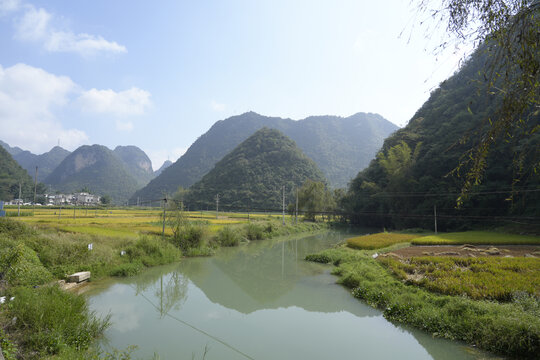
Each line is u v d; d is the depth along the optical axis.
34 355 6.84
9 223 17.95
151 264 20.41
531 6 3.45
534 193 33.06
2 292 10.45
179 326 10.56
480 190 39.34
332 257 24.08
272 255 28.03
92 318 10.09
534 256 19.73
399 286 13.53
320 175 118.06
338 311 12.40
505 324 8.21
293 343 9.30
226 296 14.76
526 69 3.49
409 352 8.66
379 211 59.28
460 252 22.33
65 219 40.75
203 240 28.02
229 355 8.42
